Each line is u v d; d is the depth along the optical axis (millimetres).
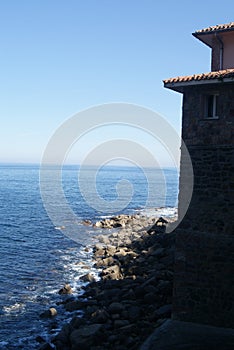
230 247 15336
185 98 16281
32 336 18734
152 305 19078
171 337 14633
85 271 28484
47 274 27906
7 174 154000
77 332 16609
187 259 16125
